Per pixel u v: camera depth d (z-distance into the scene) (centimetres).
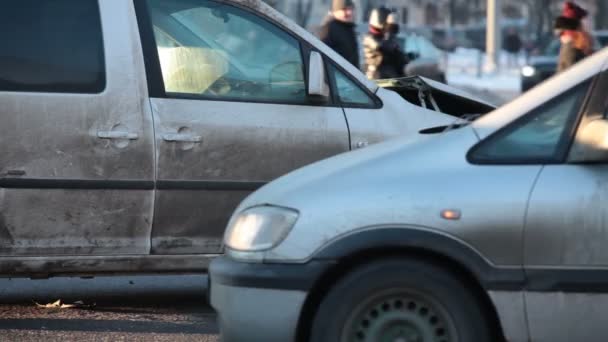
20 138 1496
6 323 1591
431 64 5706
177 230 1562
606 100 1154
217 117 1570
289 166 1599
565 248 1118
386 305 1140
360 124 1634
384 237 1125
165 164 1545
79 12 1545
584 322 1122
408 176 1152
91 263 1536
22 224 1506
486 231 1120
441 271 1138
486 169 1145
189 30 1600
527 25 15762
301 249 1142
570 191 1121
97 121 1522
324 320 1138
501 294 1121
